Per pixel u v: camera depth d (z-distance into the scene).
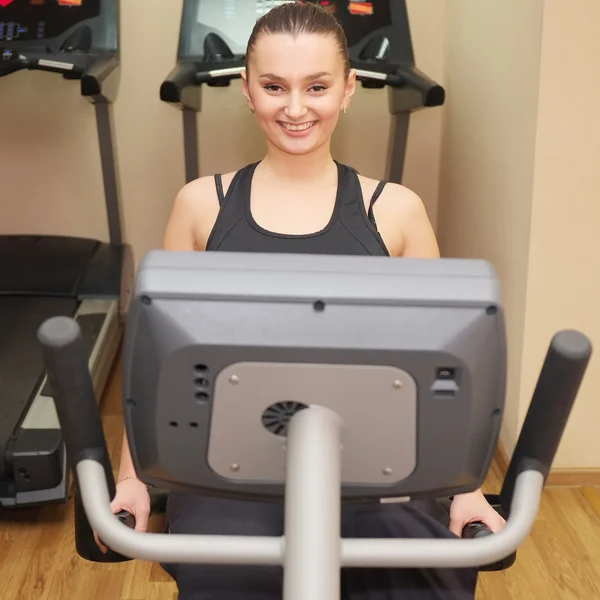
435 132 3.57
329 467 0.81
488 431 0.86
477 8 2.85
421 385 0.81
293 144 1.33
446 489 0.90
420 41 3.46
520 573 2.14
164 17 3.36
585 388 2.43
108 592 2.06
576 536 2.29
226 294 0.79
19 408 2.35
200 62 2.74
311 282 0.79
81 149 3.54
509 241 2.47
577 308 2.34
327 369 0.80
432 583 1.11
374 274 0.80
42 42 2.92
